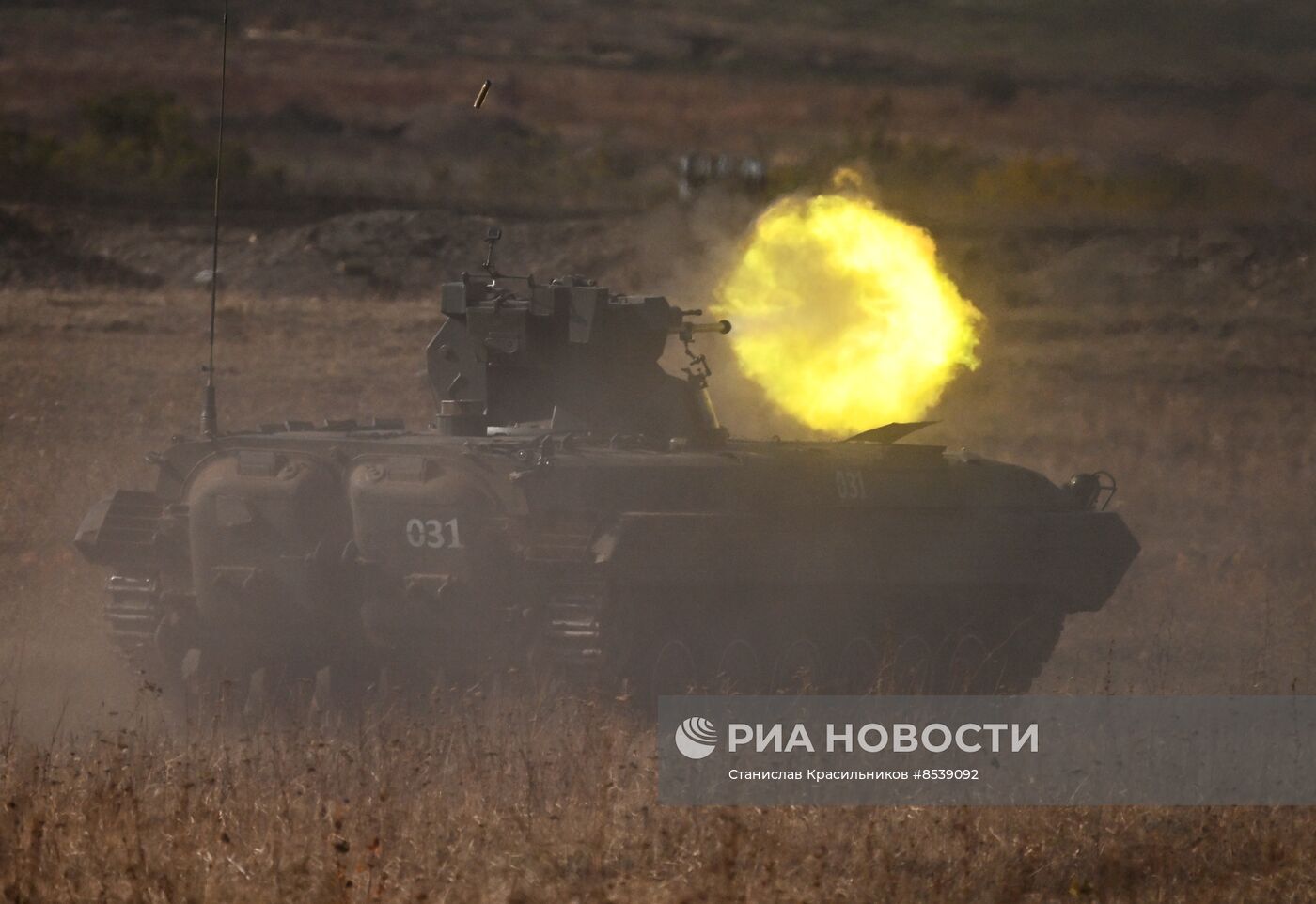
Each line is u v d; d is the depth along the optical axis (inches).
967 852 1678.2
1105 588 2620.6
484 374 2465.6
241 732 2164.1
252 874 1547.7
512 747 1962.4
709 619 2274.9
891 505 2406.5
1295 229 7190.0
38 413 4414.4
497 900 1534.2
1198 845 1754.4
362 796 1728.6
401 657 2224.4
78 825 1642.5
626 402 2485.2
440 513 2155.5
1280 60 6717.5
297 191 7524.6
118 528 2274.9
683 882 1574.8
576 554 2116.1
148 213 7027.6
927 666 2504.9
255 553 2212.1
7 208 6801.2
